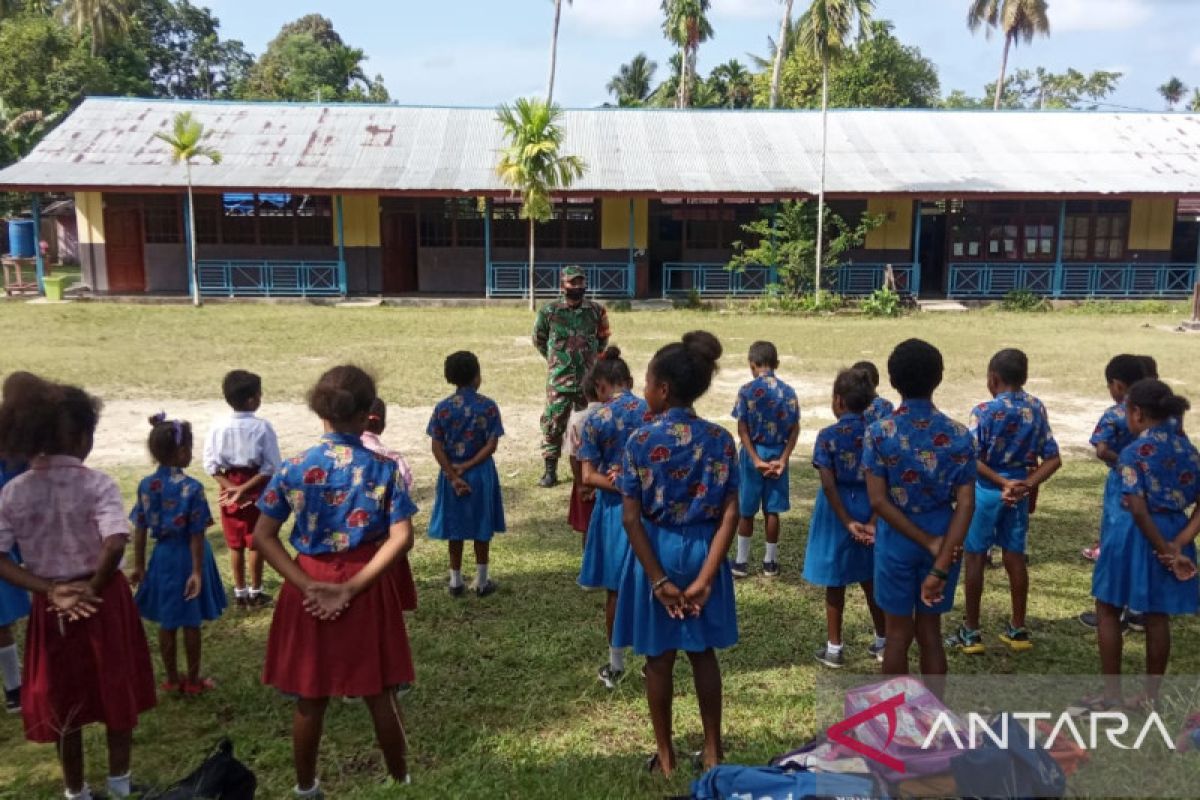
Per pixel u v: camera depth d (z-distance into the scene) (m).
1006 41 42.78
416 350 15.38
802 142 25.73
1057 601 5.54
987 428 4.73
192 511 4.23
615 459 4.51
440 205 24.23
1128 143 25.77
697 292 23.02
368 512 3.25
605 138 25.48
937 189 22.61
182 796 3.02
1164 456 3.92
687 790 3.43
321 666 3.25
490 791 3.33
